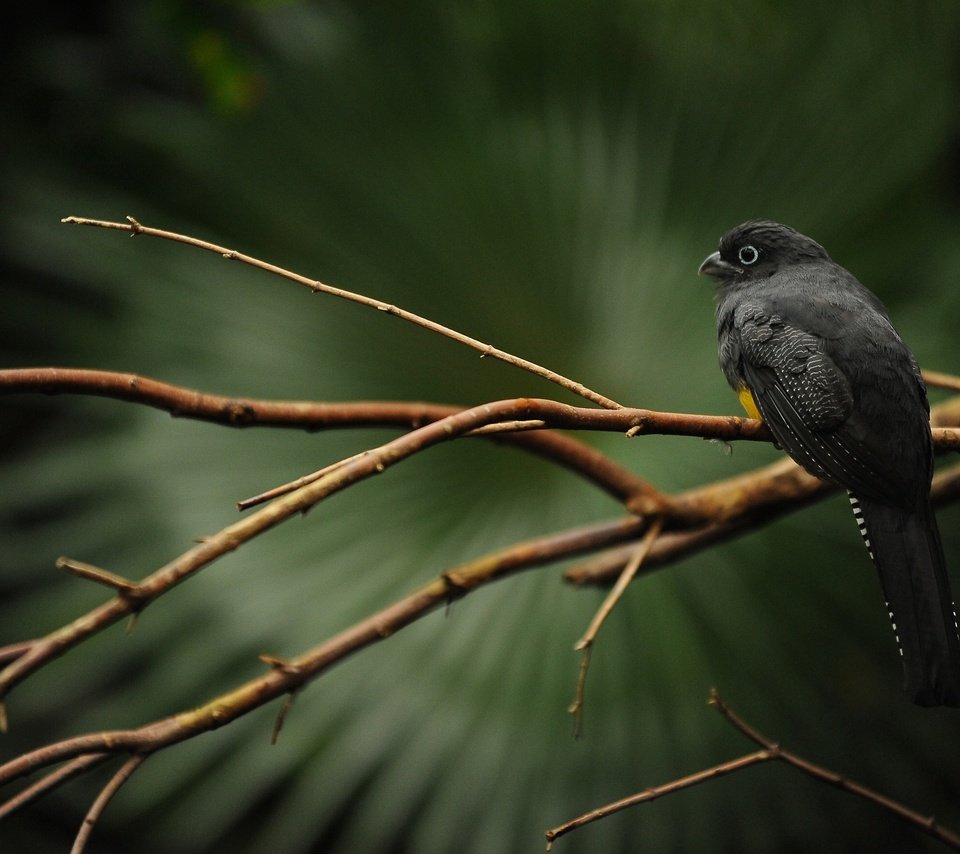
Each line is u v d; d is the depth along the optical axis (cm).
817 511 1102
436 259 1207
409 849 1025
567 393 1170
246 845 1245
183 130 1280
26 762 463
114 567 1102
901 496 645
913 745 1106
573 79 1241
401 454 467
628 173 1220
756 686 1074
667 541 727
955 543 1127
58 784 482
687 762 1049
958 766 1113
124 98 1488
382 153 1230
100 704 1165
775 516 715
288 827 1070
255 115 1257
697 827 1046
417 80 1244
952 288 1196
